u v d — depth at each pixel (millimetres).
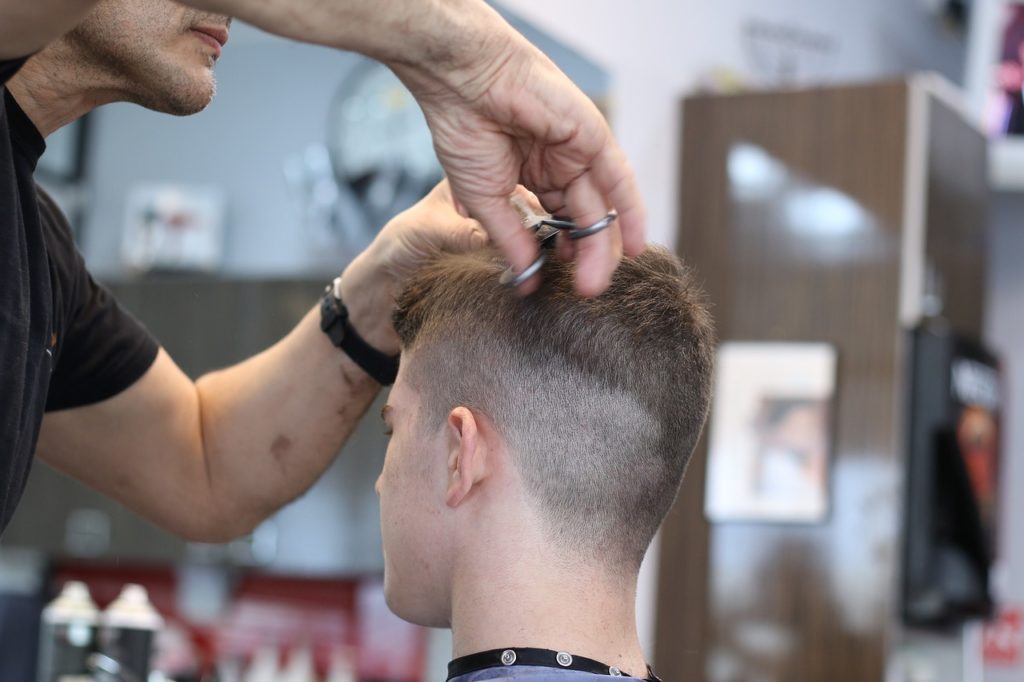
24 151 1172
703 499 3396
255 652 4109
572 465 1116
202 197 4387
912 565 3205
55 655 2186
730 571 3354
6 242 1093
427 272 1229
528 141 981
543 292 1131
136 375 1516
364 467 3980
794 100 3438
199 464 1592
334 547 3984
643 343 1136
